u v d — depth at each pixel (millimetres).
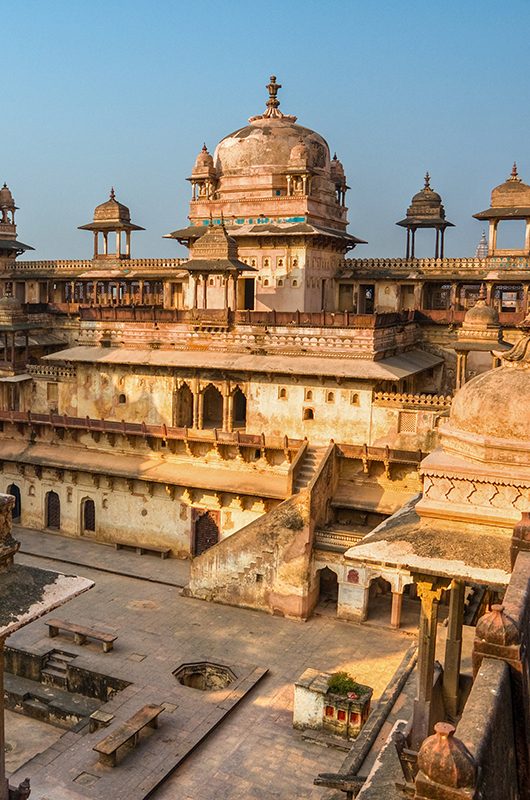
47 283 61031
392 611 34312
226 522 41375
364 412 39125
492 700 8977
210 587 36875
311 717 26422
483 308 39875
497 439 14016
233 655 31609
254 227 48250
